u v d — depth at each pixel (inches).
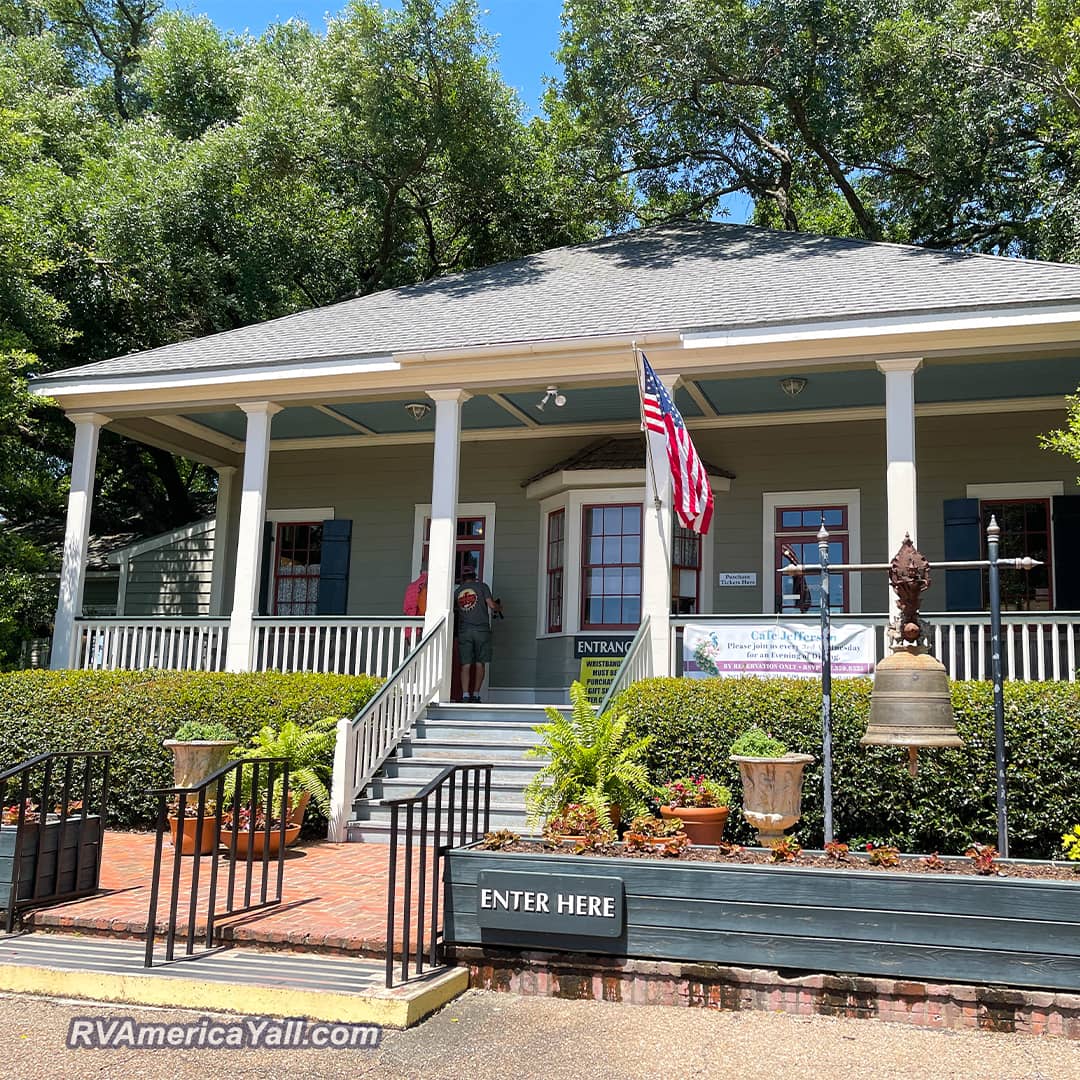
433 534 465.7
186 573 655.1
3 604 595.8
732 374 440.1
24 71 939.3
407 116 845.2
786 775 295.7
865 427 537.3
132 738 426.0
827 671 277.4
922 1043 197.3
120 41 1149.7
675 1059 189.2
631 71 855.7
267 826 273.6
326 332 543.5
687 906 222.8
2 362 529.7
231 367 496.4
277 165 828.0
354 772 398.6
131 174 830.5
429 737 435.8
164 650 497.4
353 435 619.2
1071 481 501.4
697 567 548.1
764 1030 204.8
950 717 231.3
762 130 981.8
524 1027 207.0
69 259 768.9
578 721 346.0
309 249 860.0
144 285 801.6
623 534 551.2
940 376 464.4
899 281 461.7
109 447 887.7
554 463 589.0
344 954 242.8
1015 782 333.4
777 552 541.3
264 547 639.1
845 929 213.6
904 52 826.8
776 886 218.2
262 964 235.0
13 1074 183.0
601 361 451.2
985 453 516.1
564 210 941.8
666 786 356.8
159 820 238.8
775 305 454.3
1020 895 204.5
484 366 465.4
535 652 573.9
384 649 600.4
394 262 968.9
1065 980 200.7
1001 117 768.3
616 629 544.7
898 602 241.6
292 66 960.9
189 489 1063.0
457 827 371.9
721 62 843.4
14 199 670.5
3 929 267.7
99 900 286.2
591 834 250.4
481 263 975.0
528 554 585.3
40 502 901.8
